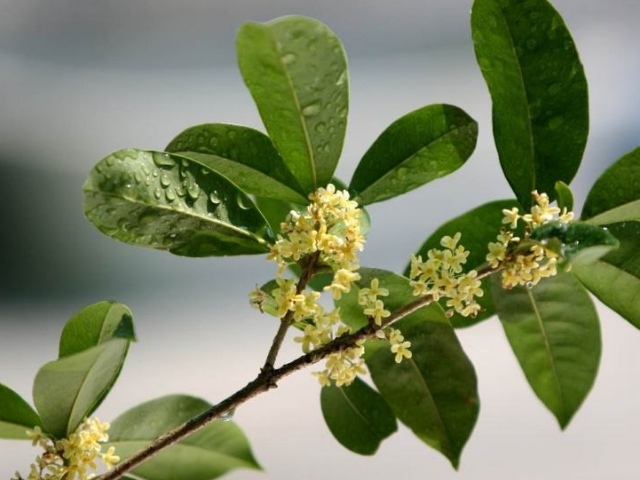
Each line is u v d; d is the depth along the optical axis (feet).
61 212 7.25
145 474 4.10
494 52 3.98
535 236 3.81
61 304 7.19
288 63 3.88
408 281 4.00
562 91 3.98
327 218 3.91
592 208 3.98
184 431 3.88
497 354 6.75
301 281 3.92
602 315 7.00
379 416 4.14
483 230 4.09
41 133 7.33
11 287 7.07
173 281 7.21
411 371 4.05
